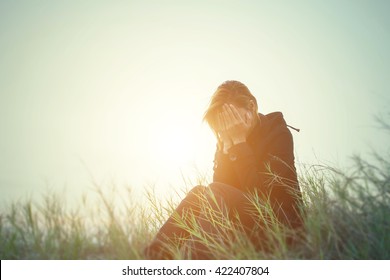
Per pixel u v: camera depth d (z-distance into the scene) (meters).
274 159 3.62
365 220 3.01
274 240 3.20
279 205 3.43
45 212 3.09
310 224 3.06
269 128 3.88
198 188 3.69
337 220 3.05
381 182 2.98
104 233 3.08
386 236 2.95
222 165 3.92
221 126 3.83
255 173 3.59
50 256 2.99
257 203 3.35
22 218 3.13
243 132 3.79
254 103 3.92
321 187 3.37
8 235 3.17
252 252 3.01
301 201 3.52
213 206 3.37
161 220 3.81
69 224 3.08
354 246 3.00
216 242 3.11
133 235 3.17
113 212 3.04
